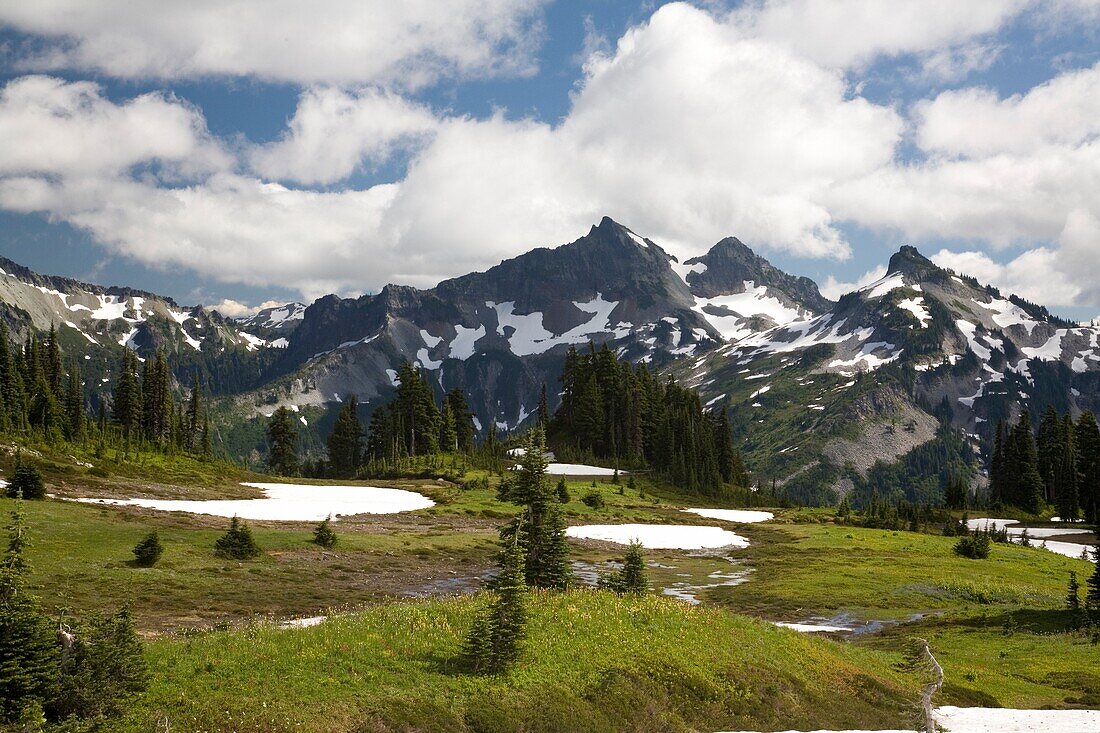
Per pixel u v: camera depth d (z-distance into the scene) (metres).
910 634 56.78
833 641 45.97
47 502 78.44
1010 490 182.75
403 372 189.88
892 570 88.00
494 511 121.94
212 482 135.38
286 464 191.88
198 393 190.50
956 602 71.38
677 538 113.19
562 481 136.00
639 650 33.69
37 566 53.72
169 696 24.23
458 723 26.44
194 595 52.16
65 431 142.00
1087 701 38.81
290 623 38.69
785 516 151.75
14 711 20.20
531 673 30.20
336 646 30.02
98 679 22.41
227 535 68.38
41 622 21.83
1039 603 70.06
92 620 24.03
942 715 34.72
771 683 34.34
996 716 34.66
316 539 79.06
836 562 94.31
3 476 93.44
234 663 27.50
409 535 93.75
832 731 31.58
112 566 57.00
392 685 27.66
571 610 37.12
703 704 31.61
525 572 50.47
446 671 29.42
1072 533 147.75
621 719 29.08
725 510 157.12
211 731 22.59
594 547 99.19
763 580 81.06
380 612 36.25
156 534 60.19
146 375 175.38
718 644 36.47
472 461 176.38
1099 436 168.12
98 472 113.94
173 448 161.50
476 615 31.17
